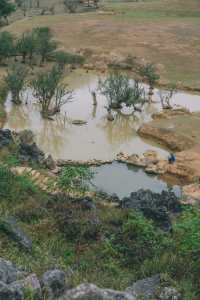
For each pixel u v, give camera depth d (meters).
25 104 57.53
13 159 31.02
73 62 79.62
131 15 111.69
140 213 23.22
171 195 28.95
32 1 139.62
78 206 22.41
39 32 87.31
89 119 53.66
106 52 84.00
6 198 22.12
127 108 57.84
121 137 49.06
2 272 11.69
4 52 76.12
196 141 45.66
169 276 15.08
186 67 77.62
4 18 113.50
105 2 136.88
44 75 56.19
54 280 11.77
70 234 19.56
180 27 99.31
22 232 17.36
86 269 16.52
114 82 60.16
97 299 10.41
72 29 98.12
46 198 23.36
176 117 53.34
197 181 38.84
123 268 17.27
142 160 42.25
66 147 45.62
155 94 65.06
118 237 19.19
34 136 46.62
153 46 87.19
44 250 17.27
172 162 41.78
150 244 18.39
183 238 17.33
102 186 37.16
